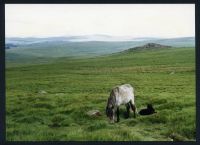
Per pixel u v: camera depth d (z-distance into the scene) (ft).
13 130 46.93
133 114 51.44
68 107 54.95
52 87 65.26
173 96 58.85
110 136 43.16
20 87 65.77
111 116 48.88
